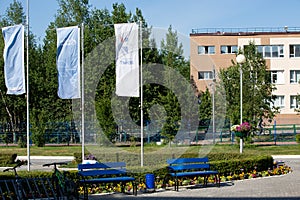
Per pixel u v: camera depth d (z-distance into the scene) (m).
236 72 32.62
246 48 32.94
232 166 15.69
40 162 24.72
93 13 45.06
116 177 13.22
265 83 32.31
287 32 54.06
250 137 29.50
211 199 11.91
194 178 14.66
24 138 39.91
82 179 12.70
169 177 14.25
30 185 12.29
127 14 35.03
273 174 16.67
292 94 54.09
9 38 15.62
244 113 29.91
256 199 11.84
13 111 41.91
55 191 12.02
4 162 23.11
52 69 41.31
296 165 20.77
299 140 33.12
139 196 12.52
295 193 12.64
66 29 16.05
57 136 38.50
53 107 41.09
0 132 40.03
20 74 15.48
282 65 54.28
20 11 47.22
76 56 16.03
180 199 11.97
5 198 11.74
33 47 44.28
